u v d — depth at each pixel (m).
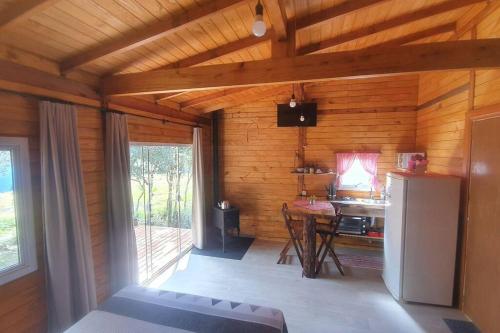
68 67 2.44
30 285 2.23
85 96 2.71
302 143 5.21
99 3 1.82
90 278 2.59
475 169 2.84
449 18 3.20
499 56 2.04
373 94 4.82
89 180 2.80
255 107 5.43
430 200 3.04
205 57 2.96
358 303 3.21
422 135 4.40
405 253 3.15
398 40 3.66
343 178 4.99
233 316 2.03
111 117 2.93
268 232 5.52
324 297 3.35
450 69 2.11
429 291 3.13
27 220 2.19
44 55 2.29
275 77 2.43
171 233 4.45
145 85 2.75
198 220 4.96
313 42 3.37
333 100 5.00
